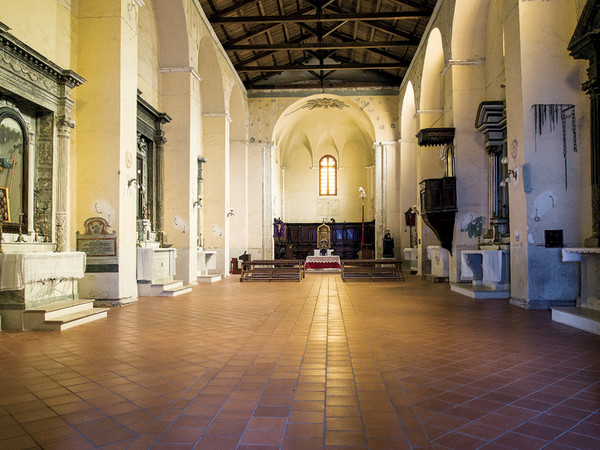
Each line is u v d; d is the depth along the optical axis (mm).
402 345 5242
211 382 3879
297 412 3207
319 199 28344
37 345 5309
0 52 6328
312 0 15398
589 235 7617
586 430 2883
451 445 2688
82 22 8562
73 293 7832
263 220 20750
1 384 3850
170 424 3010
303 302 9227
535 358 4617
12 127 7039
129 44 8875
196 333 5973
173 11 12094
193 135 12820
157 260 11109
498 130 10719
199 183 15039
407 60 18719
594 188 6977
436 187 11633
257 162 20844
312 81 21266
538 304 7773
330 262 20391
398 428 2932
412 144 19797
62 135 7793
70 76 7684
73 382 3896
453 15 11359
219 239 16266
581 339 5496
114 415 3164
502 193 10656
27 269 6098
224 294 10734
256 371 4199
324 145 28594
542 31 7824
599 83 6852
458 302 9047
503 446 2668
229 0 14453
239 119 20172
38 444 2727
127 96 8750
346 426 2967
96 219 8359
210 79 15938
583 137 7742
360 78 21219
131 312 7789
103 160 8406
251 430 2912
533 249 7766
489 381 3875
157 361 4566
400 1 14250
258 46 16672
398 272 14797
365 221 28047
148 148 11914
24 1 7109
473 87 11609
